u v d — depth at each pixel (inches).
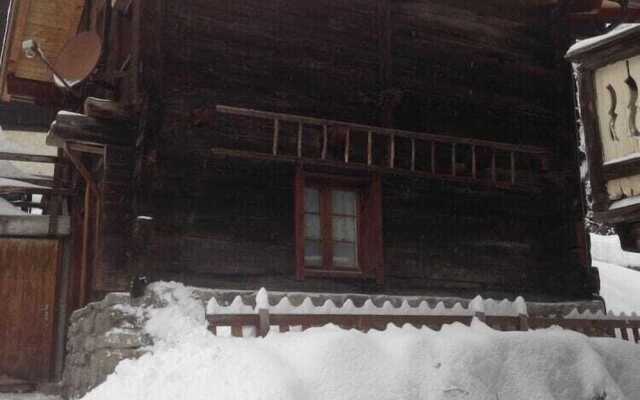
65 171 501.7
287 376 247.6
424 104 413.4
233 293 333.1
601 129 269.1
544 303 413.4
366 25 404.5
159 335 296.7
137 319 303.7
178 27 356.5
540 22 461.1
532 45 454.9
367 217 383.2
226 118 360.2
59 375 440.8
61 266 455.5
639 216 255.9
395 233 390.3
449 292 398.6
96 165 408.5
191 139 349.7
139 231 321.7
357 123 392.2
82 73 390.3
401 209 395.2
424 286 392.2
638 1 428.8
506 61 444.1
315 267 370.0
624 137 261.6
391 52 408.8
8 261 444.1
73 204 465.1
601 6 451.2
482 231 416.5
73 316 392.2
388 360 273.3
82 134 338.6
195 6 362.3
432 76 419.2
